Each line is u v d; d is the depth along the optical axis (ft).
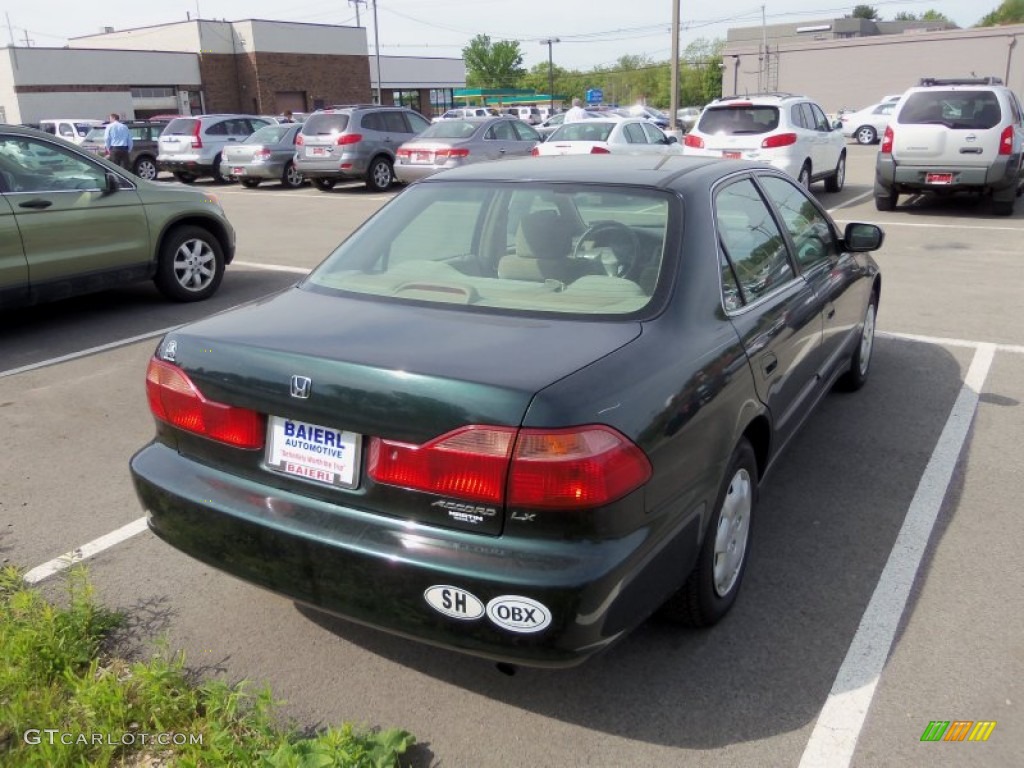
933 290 27.02
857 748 8.51
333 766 8.02
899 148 41.57
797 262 13.51
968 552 12.01
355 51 153.28
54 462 15.60
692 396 8.88
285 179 66.54
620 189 11.05
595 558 7.65
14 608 10.51
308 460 8.64
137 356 21.88
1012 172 40.22
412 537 8.02
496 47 342.23
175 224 26.99
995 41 148.56
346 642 10.34
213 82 140.05
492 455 7.61
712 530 9.54
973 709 9.01
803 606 10.83
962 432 16.15
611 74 356.59
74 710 8.94
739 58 174.19
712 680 9.52
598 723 8.93
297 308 10.23
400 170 57.47
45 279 23.39
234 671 9.80
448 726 8.92
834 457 15.16
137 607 11.03
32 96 121.60
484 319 9.44
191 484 9.36
